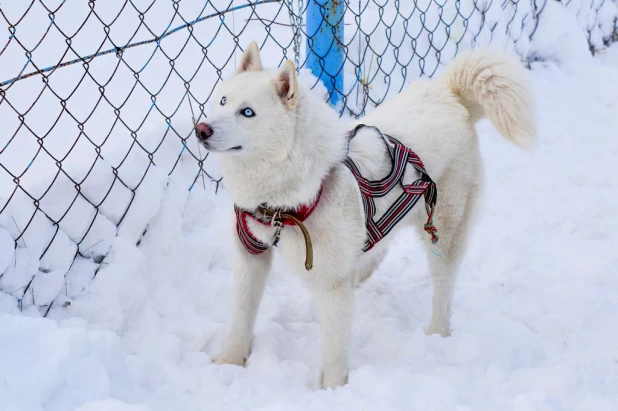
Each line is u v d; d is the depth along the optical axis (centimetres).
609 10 666
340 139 236
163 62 445
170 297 291
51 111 358
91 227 285
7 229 257
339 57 429
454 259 293
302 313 300
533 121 281
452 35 529
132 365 239
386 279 335
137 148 324
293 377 255
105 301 269
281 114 219
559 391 239
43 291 261
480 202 300
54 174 281
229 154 221
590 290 321
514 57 285
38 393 191
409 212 273
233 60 460
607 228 382
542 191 425
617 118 530
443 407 218
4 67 400
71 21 489
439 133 277
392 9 542
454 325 302
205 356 265
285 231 235
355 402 225
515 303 318
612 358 271
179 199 325
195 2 566
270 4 579
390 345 275
